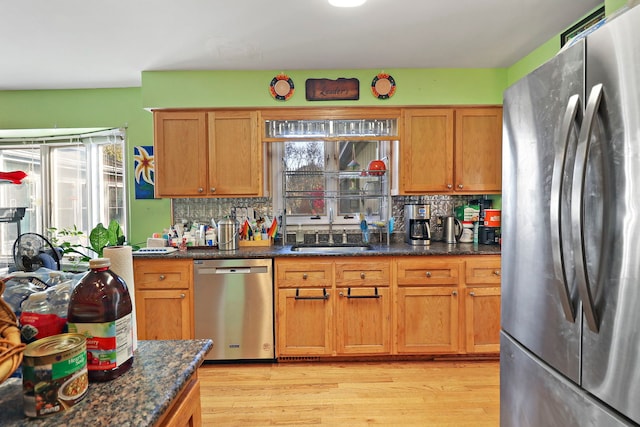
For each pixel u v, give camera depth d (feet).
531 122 4.33
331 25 7.47
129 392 2.47
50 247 4.35
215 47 8.41
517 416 4.80
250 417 6.81
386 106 9.83
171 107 9.73
